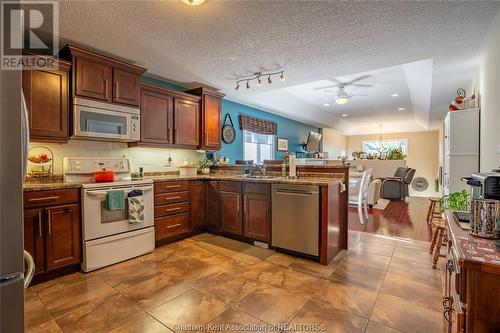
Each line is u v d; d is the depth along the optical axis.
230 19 2.15
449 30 2.31
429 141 9.73
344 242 3.10
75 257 2.42
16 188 0.63
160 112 3.49
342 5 1.95
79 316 1.76
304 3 1.93
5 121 0.61
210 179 3.66
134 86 3.11
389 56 2.90
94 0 1.88
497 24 2.11
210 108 4.18
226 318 1.74
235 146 5.23
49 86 2.46
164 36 2.45
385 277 2.34
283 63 3.12
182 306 1.88
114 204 2.62
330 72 3.45
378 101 6.29
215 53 2.86
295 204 2.80
